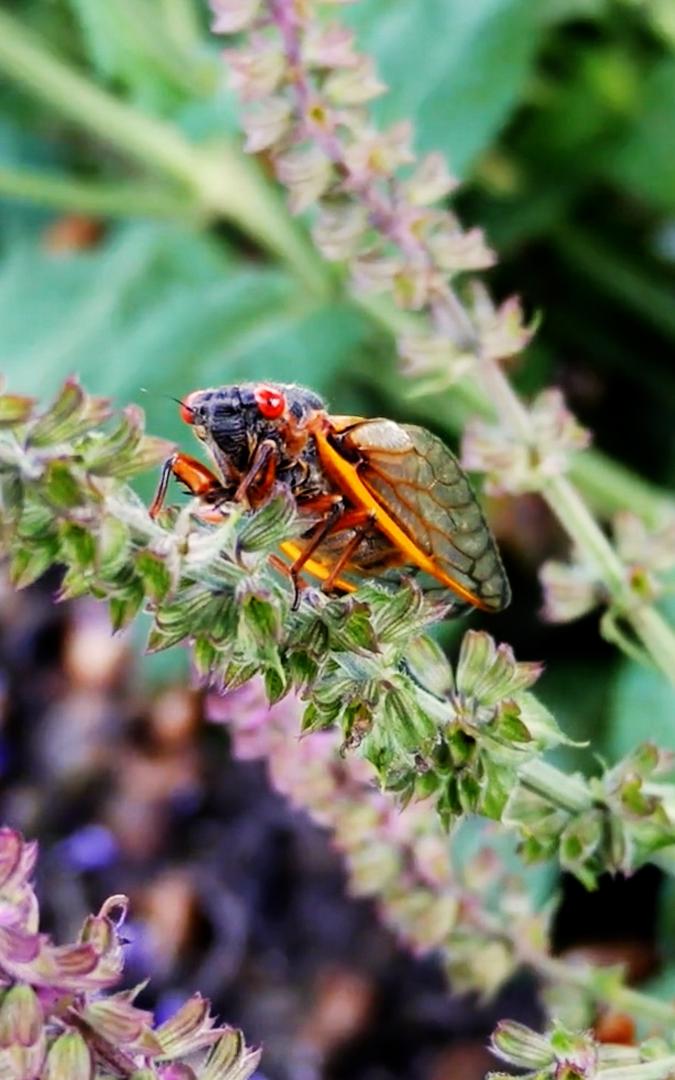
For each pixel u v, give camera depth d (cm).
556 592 39
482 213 61
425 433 35
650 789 35
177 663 55
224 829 58
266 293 57
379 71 54
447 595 36
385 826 38
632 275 61
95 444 31
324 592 34
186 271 59
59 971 30
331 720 33
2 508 30
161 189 66
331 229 38
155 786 58
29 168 70
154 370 56
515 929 39
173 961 56
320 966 55
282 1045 54
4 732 60
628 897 53
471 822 42
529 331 39
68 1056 30
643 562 39
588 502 53
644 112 59
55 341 58
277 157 38
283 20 37
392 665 33
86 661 60
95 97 59
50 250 67
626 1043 38
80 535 31
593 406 63
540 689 55
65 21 67
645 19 57
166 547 31
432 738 33
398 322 52
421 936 38
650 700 47
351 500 35
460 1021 54
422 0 55
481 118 54
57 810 59
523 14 54
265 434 34
